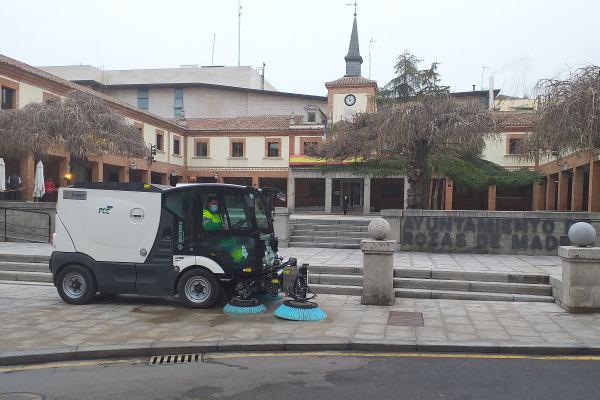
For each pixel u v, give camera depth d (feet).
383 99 77.92
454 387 17.93
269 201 33.32
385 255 31.17
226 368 20.22
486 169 92.58
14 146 61.16
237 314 28.55
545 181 118.21
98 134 66.03
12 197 83.56
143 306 30.66
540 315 28.55
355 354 22.25
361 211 124.98
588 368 20.16
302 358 21.63
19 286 37.19
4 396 17.20
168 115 168.96
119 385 18.24
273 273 30.01
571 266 29.04
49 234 56.13
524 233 47.01
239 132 148.97
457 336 24.14
